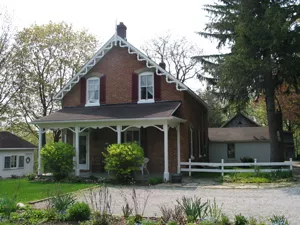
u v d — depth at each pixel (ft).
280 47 61.36
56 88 111.75
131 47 69.62
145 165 63.05
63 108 74.54
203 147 89.10
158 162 65.87
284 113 113.19
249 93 68.33
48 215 27.76
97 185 51.01
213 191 45.57
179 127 64.39
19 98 106.22
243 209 32.63
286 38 59.31
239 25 61.57
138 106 66.39
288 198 39.06
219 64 77.25
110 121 59.41
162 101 67.05
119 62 71.82
